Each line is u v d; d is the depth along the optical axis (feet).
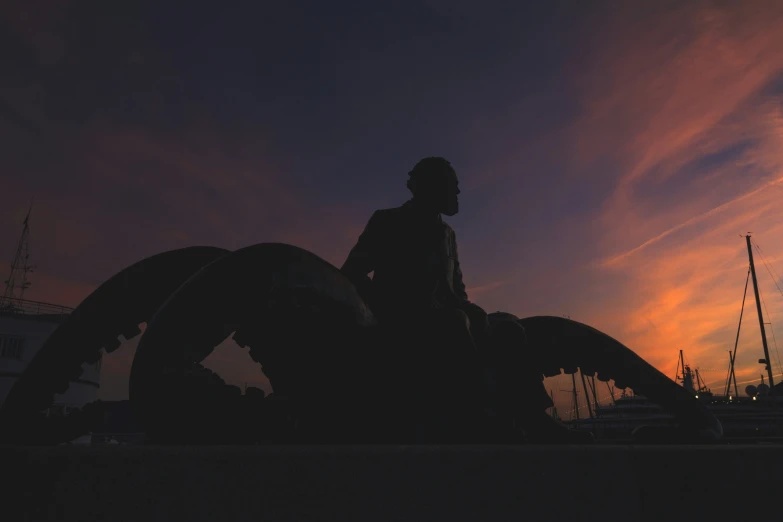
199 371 12.10
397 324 14.71
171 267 16.26
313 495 7.01
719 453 9.32
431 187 16.47
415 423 13.78
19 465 6.44
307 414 13.57
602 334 18.40
